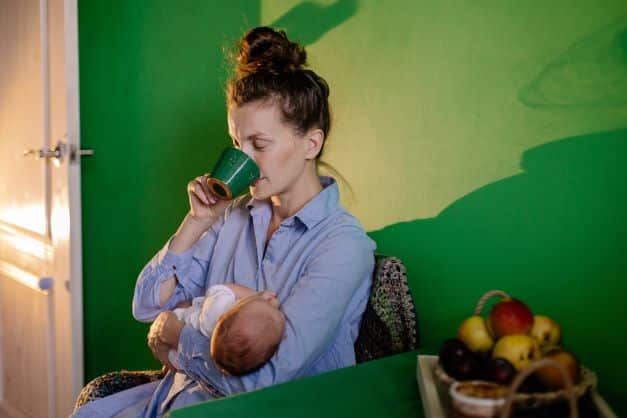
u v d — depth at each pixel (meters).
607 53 1.22
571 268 1.29
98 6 2.63
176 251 1.60
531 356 1.01
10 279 2.93
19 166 2.71
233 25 2.05
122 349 2.60
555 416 0.94
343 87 1.76
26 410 2.87
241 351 1.22
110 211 2.63
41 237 2.56
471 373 1.01
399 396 1.16
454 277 1.51
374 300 1.49
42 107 2.45
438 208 1.54
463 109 1.47
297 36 1.88
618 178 1.21
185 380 1.49
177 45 2.26
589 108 1.25
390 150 1.64
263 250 1.53
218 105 2.11
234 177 1.36
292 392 1.17
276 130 1.41
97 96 2.66
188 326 1.38
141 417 1.55
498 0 1.40
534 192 1.34
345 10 1.74
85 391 1.75
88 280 2.80
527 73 1.35
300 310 1.31
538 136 1.33
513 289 1.39
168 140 2.32
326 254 1.39
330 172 1.81
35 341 2.70
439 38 1.52
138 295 1.63
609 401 1.22
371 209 1.70
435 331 1.55
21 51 2.62
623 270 1.21
